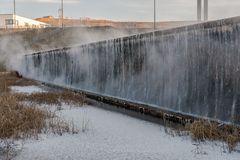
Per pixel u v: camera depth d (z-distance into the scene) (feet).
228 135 21.76
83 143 22.63
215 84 25.18
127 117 32.42
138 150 20.85
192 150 20.49
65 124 27.66
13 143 22.67
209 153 19.88
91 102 43.75
